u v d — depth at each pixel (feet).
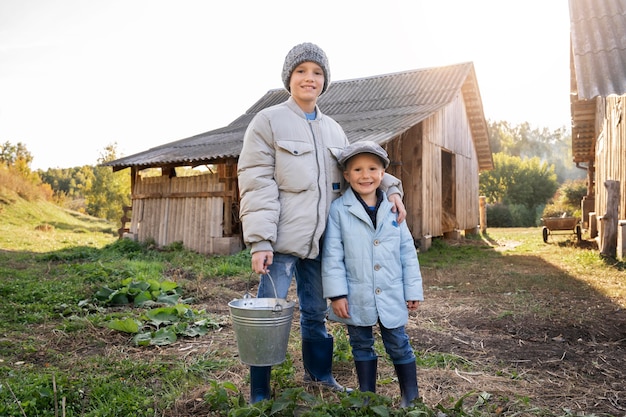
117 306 18.81
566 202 86.28
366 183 9.05
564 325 15.58
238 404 8.86
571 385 10.61
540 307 18.12
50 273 25.94
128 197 94.12
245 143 9.10
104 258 34.06
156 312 15.83
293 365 11.61
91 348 13.46
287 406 8.40
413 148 41.98
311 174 8.95
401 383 9.13
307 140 9.13
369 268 8.89
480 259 35.27
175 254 36.22
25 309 17.65
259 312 8.23
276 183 8.98
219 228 37.01
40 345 13.65
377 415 8.29
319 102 50.72
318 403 8.74
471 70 50.16
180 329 14.65
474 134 59.67
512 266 30.78
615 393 10.25
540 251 39.14
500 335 14.73
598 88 17.74
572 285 22.93
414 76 49.73
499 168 111.24
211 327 15.38
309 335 10.16
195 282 23.89
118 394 9.80
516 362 12.22
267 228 8.59
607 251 31.78
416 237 41.63
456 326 15.75
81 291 20.40
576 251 37.40
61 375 10.80
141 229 41.60
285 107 9.29
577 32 21.65
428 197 43.29
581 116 51.62
